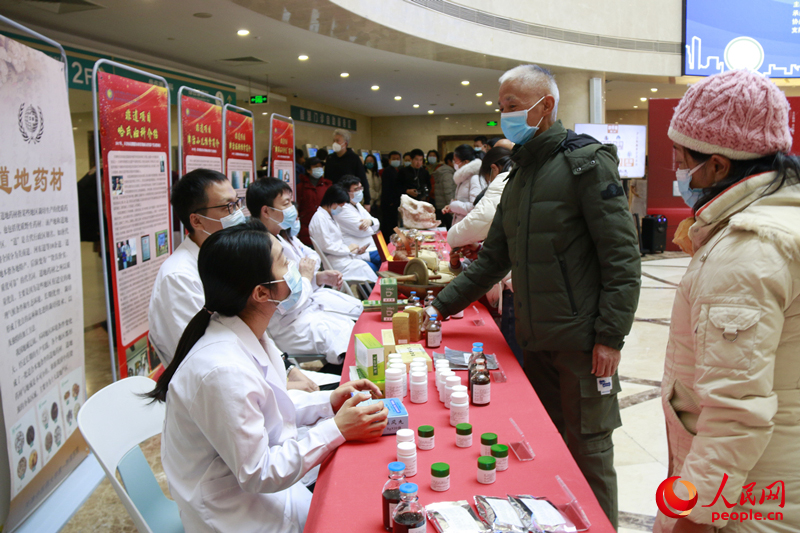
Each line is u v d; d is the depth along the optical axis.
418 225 5.24
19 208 2.02
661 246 9.84
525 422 1.48
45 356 2.25
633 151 9.85
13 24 2.05
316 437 1.33
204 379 1.23
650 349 4.50
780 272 0.91
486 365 1.73
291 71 9.52
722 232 1.01
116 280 2.90
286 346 2.84
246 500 1.32
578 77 9.79
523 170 1.97
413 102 14.17
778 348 0.96
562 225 1.83
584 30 9.41
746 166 1.03
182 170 3.80
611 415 1.90
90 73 6.84
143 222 3.20
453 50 7.77
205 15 5.93
